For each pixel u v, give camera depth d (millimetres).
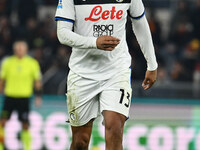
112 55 16156
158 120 30094
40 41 41719
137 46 37156
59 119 29828
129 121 29672
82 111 16734
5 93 33875
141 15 16250
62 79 36344
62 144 29062
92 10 15719
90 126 17094
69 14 15828
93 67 16297
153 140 29000
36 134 30031
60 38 15938
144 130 29141
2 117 32719
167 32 43688
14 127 30891
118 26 15898
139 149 28891
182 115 30594
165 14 45656
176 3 45594
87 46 15367
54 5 45156
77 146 17375
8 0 44594
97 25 15812
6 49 41906
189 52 42469
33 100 36188
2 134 30906
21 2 43562
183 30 43438
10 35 42312
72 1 15797
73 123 17078
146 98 33875
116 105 15828
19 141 30547
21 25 43188
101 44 15055
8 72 34062
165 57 41688
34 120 30422
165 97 34500
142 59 37031
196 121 30047
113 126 15570
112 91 16000
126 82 16156
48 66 37969
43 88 35875
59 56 38156
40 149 29797
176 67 39156
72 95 16734
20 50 34312
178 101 32125
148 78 17094
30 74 34031
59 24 15898
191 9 44250
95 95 16344
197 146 28953
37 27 42625
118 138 15586
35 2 43750
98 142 27828
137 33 16594
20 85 33812
